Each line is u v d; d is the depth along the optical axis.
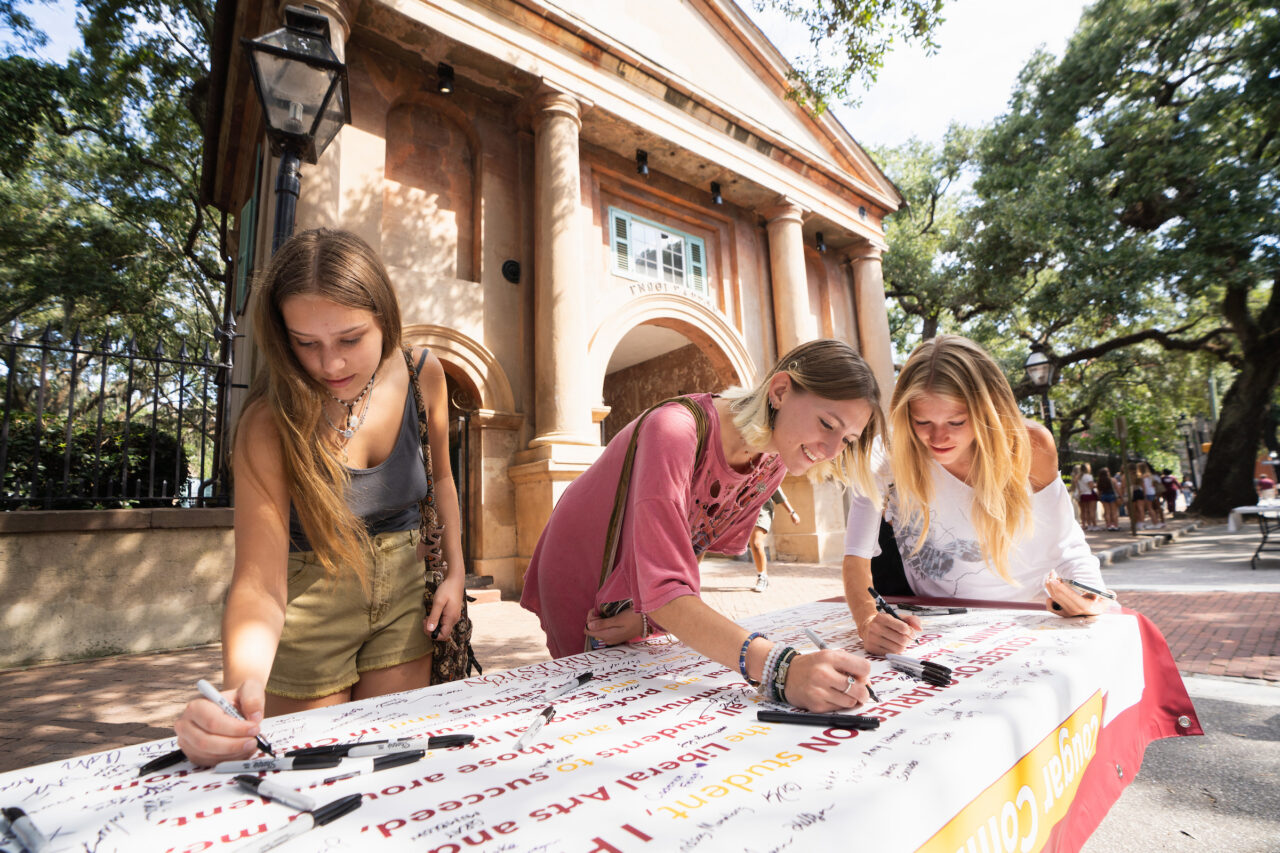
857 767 0.81
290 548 1.57
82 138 16.06
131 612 4.96
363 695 1.67
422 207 8.10
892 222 20.30
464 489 7.84
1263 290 21.72
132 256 16.23
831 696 1.04
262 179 7.68
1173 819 2.14
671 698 1.19
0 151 13.32
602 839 0.66
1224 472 19.25
